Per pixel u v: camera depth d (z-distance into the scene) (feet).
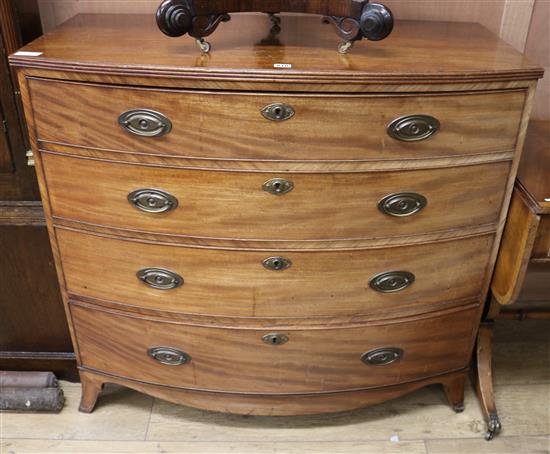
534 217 4.19
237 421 5.51
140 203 4.21
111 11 5.10
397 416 5.58
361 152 3.98
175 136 3.92
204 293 4.56
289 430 5.43
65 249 4.60
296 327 4.69
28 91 3.95
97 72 3.74
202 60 3.82
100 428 5.41
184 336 4.79
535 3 5.10
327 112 3.81
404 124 3.89
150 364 5.02
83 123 3.98
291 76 3.65
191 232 4.29
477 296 4.87
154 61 3.77
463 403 5.60
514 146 4.18
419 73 3.71
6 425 5.42
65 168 4.21
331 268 4.43
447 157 4.10
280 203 4.14
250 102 3.76
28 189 4.83
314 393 5.08
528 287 6.50
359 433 5.41
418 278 4.61
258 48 4.14
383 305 4.67
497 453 5.25
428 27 4.92
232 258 4.37
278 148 3.93
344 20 3.97
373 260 4.44
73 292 4.82
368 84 3.72
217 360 4.89
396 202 4.19
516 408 5.66
